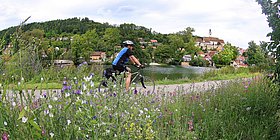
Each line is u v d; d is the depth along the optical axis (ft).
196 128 16.29
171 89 44.11
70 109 11.07
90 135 10.89
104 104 12.38
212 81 63.36
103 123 10.89
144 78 37.99
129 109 13.79
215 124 17.38
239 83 31.32
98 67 36.14
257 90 24.56
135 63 34.94
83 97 11.88
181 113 18.79
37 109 10.26
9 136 9.29
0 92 10.69
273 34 17.49
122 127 11.97
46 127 9.88
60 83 13.55
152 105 17.65
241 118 18.58
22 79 10.78
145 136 13.28
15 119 9.83
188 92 26.53
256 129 17.21
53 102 10.85
